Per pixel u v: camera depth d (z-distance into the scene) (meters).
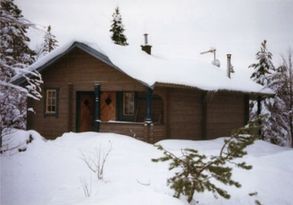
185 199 7.34
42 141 13.06
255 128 7.37
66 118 18.22
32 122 19.31
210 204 7.55
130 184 8.26
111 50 16.50
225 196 7.08
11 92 9.60
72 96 18.12
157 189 7.92
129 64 15.40
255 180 9.23
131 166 10.03
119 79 16.38
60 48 16.88
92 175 9.11
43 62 17.55
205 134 18.56
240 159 11.97
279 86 25.06
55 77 18.75
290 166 11.42
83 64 17.72
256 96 22.69
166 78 15.32
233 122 20.97
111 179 8.79
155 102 18.50
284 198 8.46
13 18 6.71
